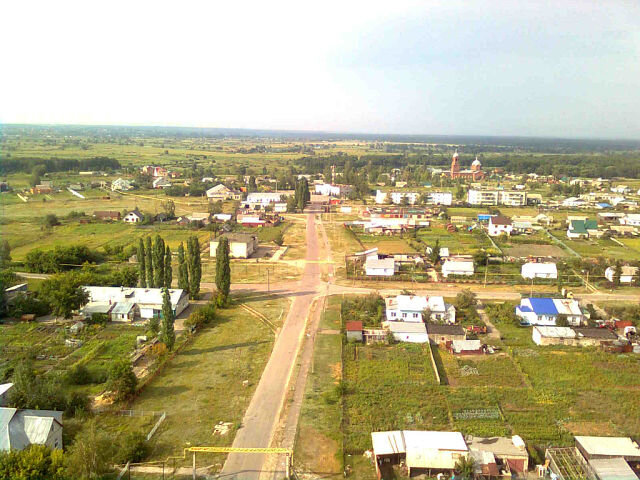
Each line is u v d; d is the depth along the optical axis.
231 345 65.50
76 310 73.38
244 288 91.38
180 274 82.94
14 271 96.62
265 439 44.84
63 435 43.56
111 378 51.09
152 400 51.16
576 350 64.94
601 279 98.25
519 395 53.06
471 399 51.94
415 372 58.41
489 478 39.88
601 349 65.00
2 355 60.09
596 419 48.78
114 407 49.34
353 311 77.69
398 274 100.31
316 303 83.25
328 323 74.00
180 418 47.84
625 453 41.84
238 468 40.84
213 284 93.31
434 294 88.56
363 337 67.50
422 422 47.75
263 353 63.03
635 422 48.31
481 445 42.91
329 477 40.12
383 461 41.88
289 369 58.69
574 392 53.72
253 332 70.06
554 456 42.22
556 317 73.06
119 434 44.75
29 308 72.31
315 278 98.25
